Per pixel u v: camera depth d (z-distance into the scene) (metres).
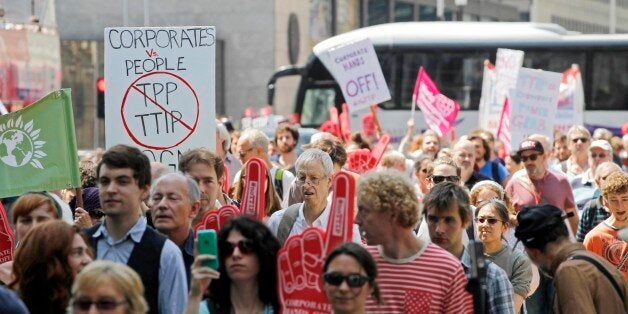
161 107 23.66
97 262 13.12
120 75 23.69
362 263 13.84
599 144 33.50
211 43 23.62
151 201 17.36
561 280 15.97
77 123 91.81
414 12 112.44
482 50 69.69
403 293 15.12
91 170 23.44
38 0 62.41
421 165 30.34
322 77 70.19
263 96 99.44
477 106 69.44
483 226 19.83
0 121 20.62
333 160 24.89
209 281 14.45
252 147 28.02
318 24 106.25
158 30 23.67
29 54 55.97
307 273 14.70
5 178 20.64
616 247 21.98
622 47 69.56
